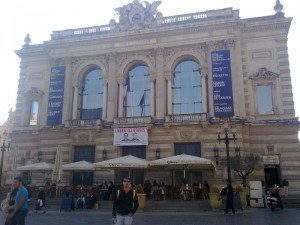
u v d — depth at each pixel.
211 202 23.80
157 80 38.25
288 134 34.12
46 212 24.28
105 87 40.34
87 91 42.38
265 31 37.09
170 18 39.94
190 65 39.25
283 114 34.72
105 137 37.88
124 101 40.19
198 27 37.81
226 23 36.91
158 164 28.97
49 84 42.09
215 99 35.53
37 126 42.38
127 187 10.17
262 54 36.66
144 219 19.09
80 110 41.84
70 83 41.66
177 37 38.69
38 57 44.88
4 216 21.14
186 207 24.86
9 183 41.59
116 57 40.84
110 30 42.03
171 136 35.75
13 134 42.88
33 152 41.66
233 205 21.59
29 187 31.03
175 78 39.38
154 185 30.58
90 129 38.34
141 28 40.09
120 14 41.59
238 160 30.58
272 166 34.19
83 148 38.94
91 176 38.12
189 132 35.31
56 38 43.62
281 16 36.88
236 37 37.00
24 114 43.22
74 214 22.73
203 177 34.22
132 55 40.34
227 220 17.95
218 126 34.50
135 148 37.22
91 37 41.22
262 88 36.31
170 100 37.78
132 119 37.03
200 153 34.81
